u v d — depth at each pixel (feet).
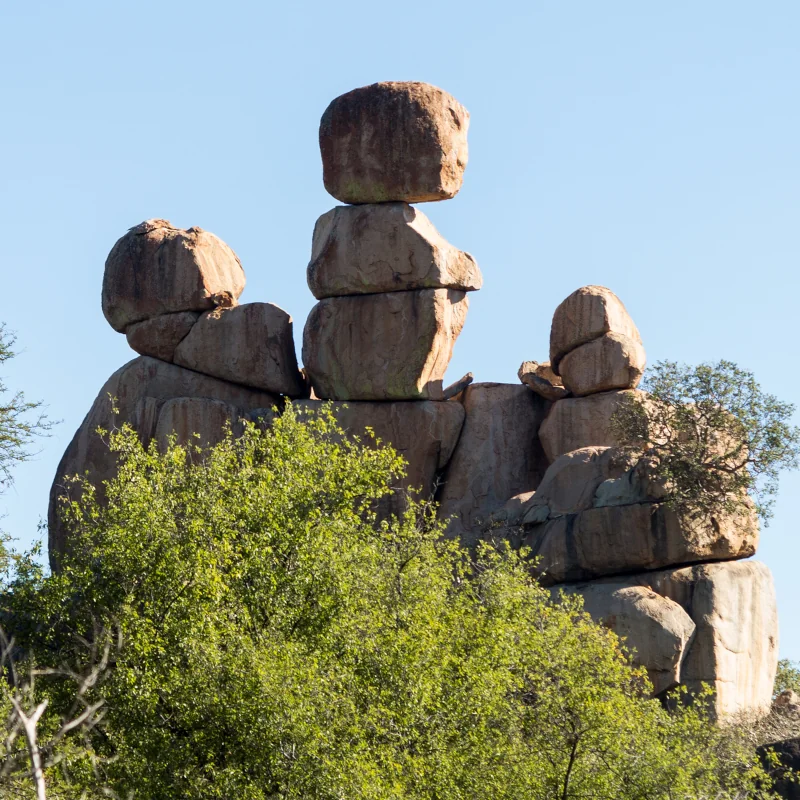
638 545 344.90
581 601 275.39
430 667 230.48
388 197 408.05
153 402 411.75
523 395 412.16
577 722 228.84
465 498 399.44
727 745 272.10
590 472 364.79
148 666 221.25
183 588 231.30
